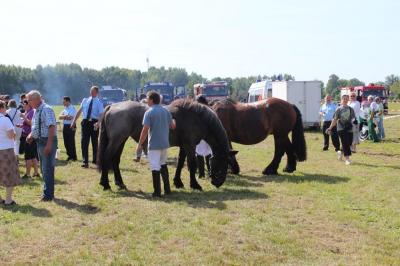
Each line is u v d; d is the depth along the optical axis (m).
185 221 7.67
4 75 113.50
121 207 8.64
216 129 10.09
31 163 11.87
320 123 27.67
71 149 15.00
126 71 140.62
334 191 9.95
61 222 7.66
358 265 5.73
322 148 18.22
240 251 6.23
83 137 13.52
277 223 7.52
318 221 7.68
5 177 8.74
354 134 17.08
